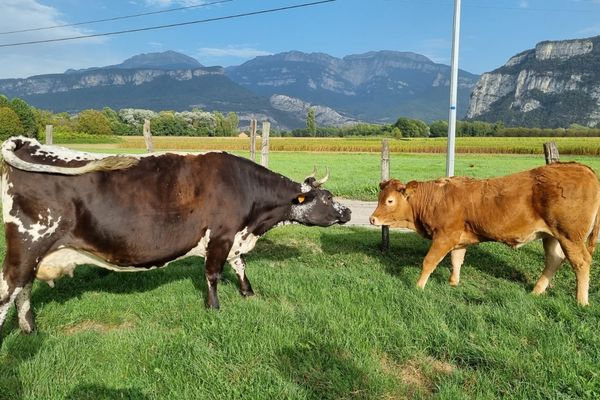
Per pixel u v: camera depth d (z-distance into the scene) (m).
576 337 5.07
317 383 4.18
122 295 6.40
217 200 5.88
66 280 7.16
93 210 5.12
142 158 5.60
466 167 35.62
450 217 6.86
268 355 4.59
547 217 6.25
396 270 8.08
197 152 6.14
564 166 6.36
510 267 8.20
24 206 4.88
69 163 5.15
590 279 7.45
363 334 5.01
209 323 5.34
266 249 9.40
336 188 19.52
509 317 5.43
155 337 5.01
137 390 4.10
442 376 4.36
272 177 6.61
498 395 4.05
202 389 4.05
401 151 62.91
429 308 5.70
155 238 5.52
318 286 6.67
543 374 4.28
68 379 4.25
